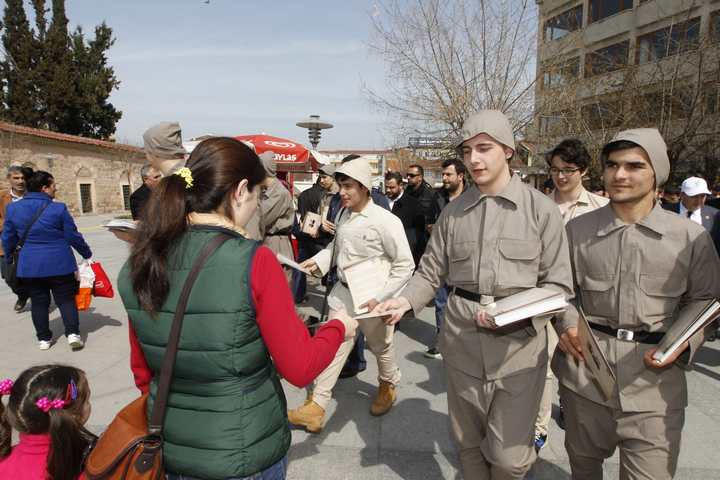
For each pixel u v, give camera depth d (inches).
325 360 53.9
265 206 180.9
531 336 72.5
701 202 200.5
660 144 68.1
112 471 47.4
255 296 47.8
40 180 173.0
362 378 154.4
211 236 49.6
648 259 68.8
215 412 48.3
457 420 81.2
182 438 48.9
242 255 48.1
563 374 77.0
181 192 50.1
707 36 445.4
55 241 170.7
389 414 128.9
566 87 451.5
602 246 72.8
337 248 120.7
